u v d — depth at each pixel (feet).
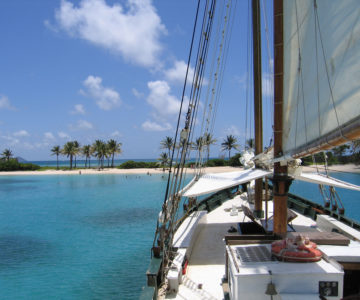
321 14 10.79
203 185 24.53
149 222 71.61
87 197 119.75
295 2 13.03
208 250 23.76
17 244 54.95
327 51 10.37
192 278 18.70
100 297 33.09
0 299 33.14
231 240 14.49
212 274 19.21
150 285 14.92
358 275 12.00
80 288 35.53
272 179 16.87
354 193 107.14
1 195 130.93
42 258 46.83
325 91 10.48
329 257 11.62
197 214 31.71
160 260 16.80
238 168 238.27
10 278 39.11
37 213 86.43
